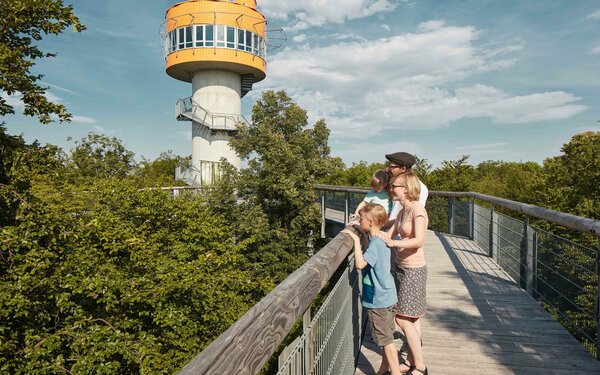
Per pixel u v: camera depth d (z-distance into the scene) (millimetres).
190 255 10797
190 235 11641
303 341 1679
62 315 7402
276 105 23312
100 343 6312
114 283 7117
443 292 5391
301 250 20531
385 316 2742
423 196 3033
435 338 3898
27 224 6484
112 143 28734
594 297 3377
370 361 3391
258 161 20766
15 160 6934
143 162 26609
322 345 2010
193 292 8328
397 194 2863
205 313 8781
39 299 6770
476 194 8688
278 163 19922
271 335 1305
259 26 33562
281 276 18266
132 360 6523
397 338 3703
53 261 7160
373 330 2783
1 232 6188
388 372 2990
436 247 8742
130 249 9227
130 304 7258
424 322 4324
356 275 3336
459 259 7484
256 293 10984
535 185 24453
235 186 20203
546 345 3691
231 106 34094
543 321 4289
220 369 935
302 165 20375
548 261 4520
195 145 34250
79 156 27531
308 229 20641
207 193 19156
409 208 2854
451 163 24000
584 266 3570
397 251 3006
